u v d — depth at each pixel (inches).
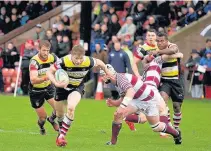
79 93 983.6
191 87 2063.2
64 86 952.9
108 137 1132.5
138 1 2279.8
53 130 1216.2
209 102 1947.6
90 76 2170.3
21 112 1566.2
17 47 2536.9
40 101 1103.0
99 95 2052.2
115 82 961.5
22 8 2635.3
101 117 1480.1
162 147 1012.5
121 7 2363.4
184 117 1525.6
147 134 1182.9
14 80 2268.7
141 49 1125.1
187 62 2049.7
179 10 2279.8
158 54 1083.9
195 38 2178.9
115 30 2197.3
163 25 2228.1
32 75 1059.9
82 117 1473.9
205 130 1270.9
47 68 1071.0
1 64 2277.3
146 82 1040.2
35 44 2153.1
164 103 1008.9
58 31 2278.5
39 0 2615.7
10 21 2610.7
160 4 2236.7
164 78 1109.7
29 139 1083.9
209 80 2031.3
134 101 978.1
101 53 2031.3
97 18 2306.8
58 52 2140.7
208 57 2017.7
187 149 999.0
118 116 993.5
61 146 985.5
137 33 2188.7
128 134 1178.6
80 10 2361.0
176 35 2175.2
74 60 956.6
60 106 1024.2
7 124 1310.3
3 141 1058.1
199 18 2209.6
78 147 994.1
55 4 2610.7
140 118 1092.5
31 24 2559.1
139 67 1914.4
